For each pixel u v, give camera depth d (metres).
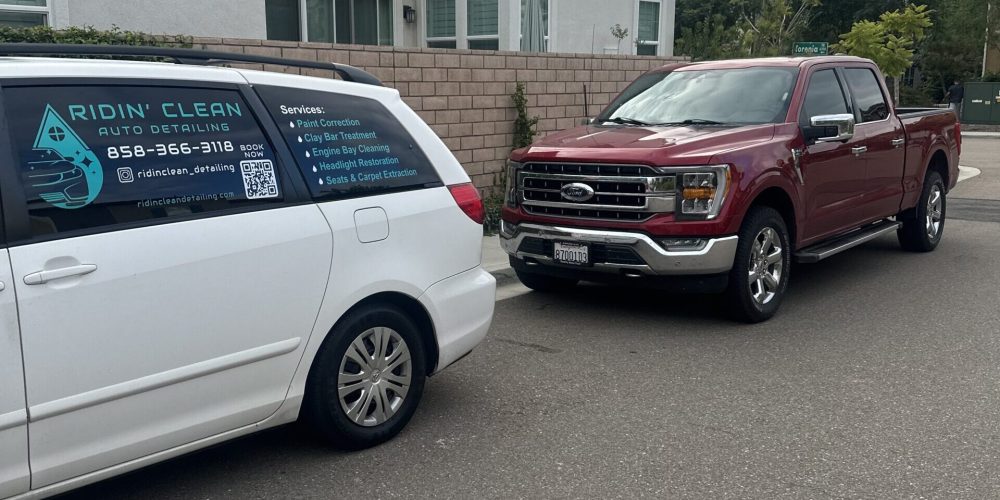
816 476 4.18
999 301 7.56
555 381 5.57
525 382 5.56
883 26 20.58
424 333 4.72
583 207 6.71
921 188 9.32
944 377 5.59
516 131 10.93
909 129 8.91
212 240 3.71
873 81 8.66
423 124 4.82
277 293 3.92
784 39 19.25
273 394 4.00
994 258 9.46
